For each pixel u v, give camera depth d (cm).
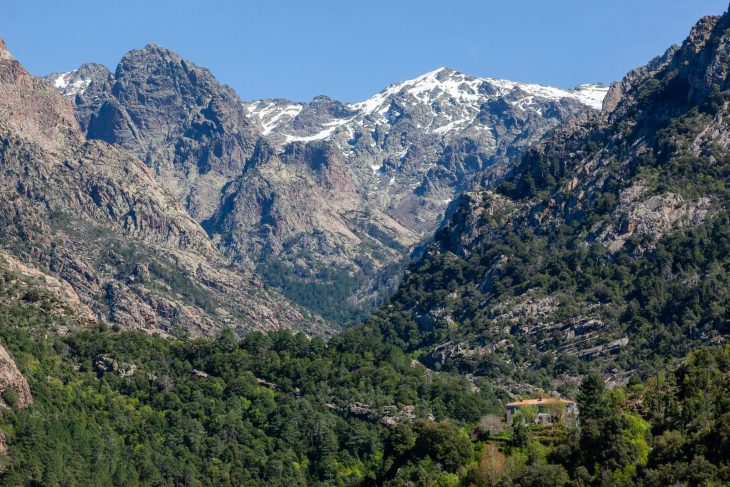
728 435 18600
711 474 18062
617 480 19050
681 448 19188
